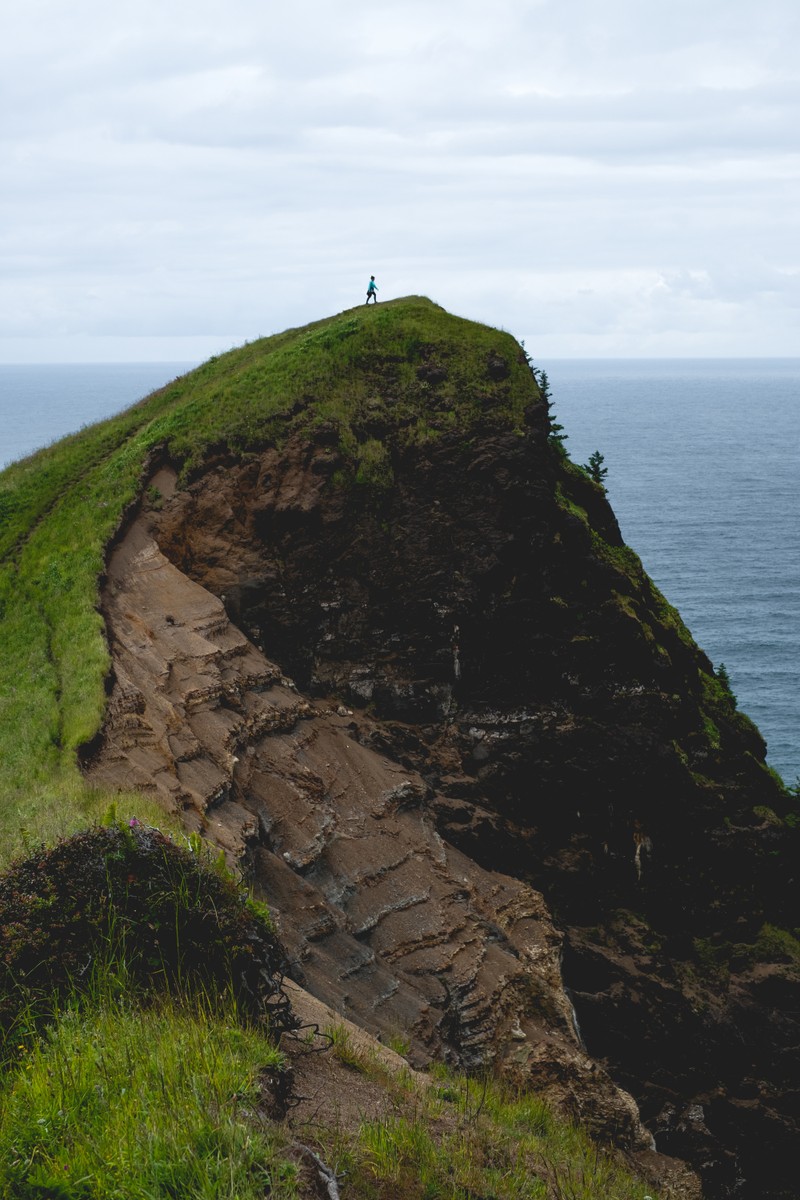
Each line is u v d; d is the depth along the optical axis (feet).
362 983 86.58
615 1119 90.74
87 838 42.57
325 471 121.70
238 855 81.76
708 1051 113.29
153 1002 39.52
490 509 121.49
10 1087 34.78
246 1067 36.58
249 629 117.19
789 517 643.86
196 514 121.60
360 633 119.03
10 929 39.73
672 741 123.03
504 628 120.57
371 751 113.80
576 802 119.65
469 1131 43.73
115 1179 29.58
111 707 90.89
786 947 121.39
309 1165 32.50
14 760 83.05
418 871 102.47
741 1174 110.93
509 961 100.58
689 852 123.54
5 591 114.01
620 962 113.29
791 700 303.68
